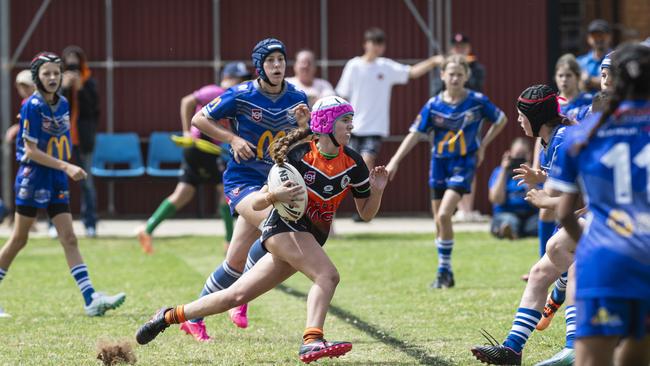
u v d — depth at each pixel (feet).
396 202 214.90
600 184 52.65
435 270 136.26
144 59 214.48
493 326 94.22
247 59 214.07
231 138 86.84
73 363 79.46
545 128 74.84
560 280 84.84
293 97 88.74
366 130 182.39
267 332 93.35
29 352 84.38
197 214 215.10
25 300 114.52
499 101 212.02
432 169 123.34
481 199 211.61
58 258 153.69
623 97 52.70
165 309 78.64
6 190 207.41
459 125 121.19
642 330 51.65
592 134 53.11
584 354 52.24
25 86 124.67
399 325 95.86
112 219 212.02
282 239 73.56
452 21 212.23
